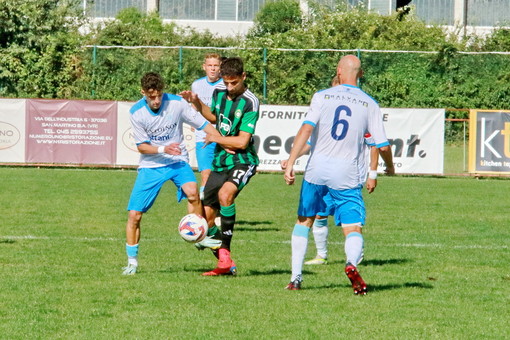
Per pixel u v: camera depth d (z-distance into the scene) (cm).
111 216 3250
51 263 2205
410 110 5188
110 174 5100
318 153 1808
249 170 2091
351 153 1791
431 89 6838
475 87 6819
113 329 1507
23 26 6925
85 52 6731
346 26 8350
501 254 2461
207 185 2114
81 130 5303
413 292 1867
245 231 2934
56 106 5291
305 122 1786
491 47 8525
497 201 4034
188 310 1658
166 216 3288
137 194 2061
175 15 10525
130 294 1806
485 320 1608
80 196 3934
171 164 2083
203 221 2044
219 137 2073
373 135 1811
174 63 6688
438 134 5197
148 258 2317
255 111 2097
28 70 6700
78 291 1833
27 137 5303
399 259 2356
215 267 2181
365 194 4272
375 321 1583
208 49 6694
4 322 1552
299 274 1878
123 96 6662
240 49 6688
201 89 2894
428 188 4653
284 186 4634
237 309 1669
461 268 2211
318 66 6700
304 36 7962
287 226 3073
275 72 6656
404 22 8562
